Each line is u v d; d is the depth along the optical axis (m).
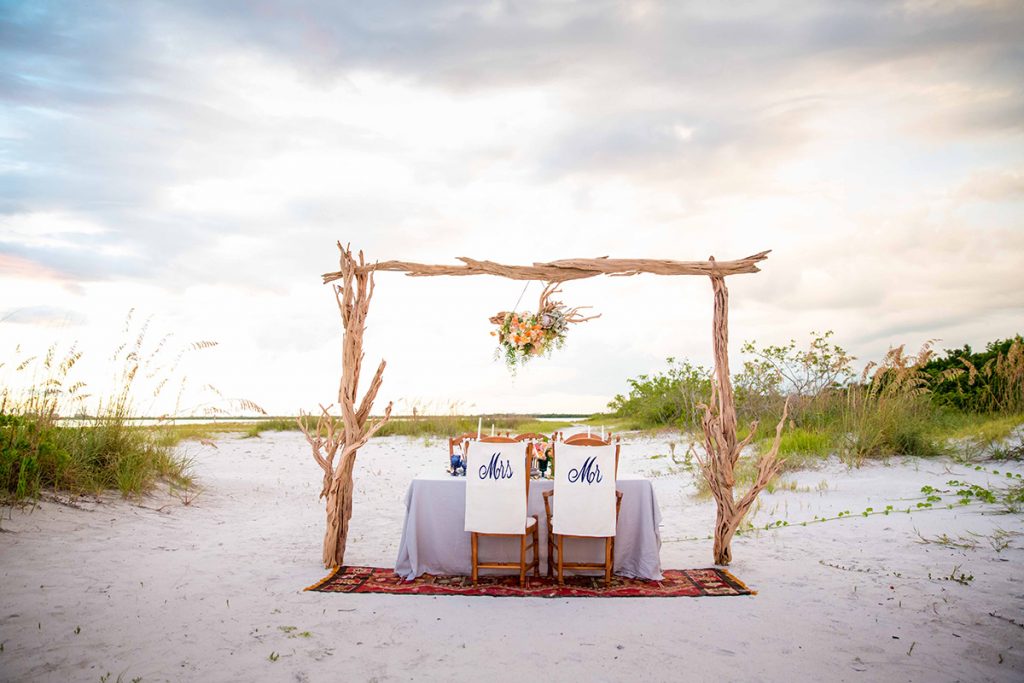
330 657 4.44
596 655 4.52
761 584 6.11
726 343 7.03
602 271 7.00
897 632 4.82
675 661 4.41
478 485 6.34
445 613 5.42
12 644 4.42
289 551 7.33
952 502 8.46
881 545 7.02
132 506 8.29
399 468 14.36
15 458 7.60
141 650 4.44
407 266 7.04
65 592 5.41
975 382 15.11
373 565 7.00
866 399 12.33
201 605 5.37
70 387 8.59
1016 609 5.11
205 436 17.67
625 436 19.38
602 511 6.24
